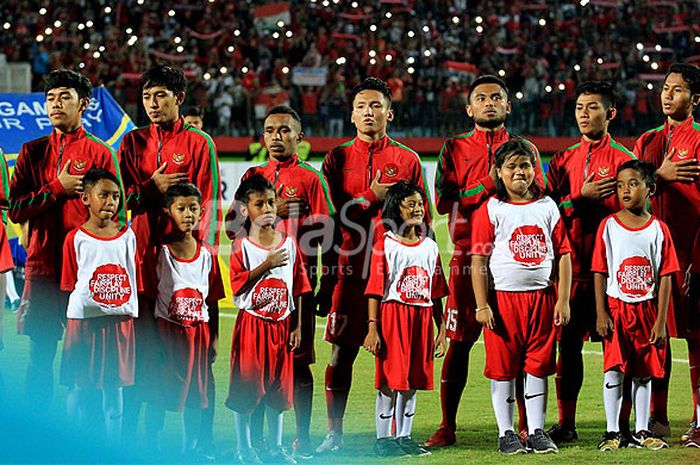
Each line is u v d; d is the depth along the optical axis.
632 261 7.56
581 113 8.12
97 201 7.16
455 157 8.20
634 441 7.65
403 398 7.54
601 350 11.73
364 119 7.95
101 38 31.88
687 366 10.83
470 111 8.20
